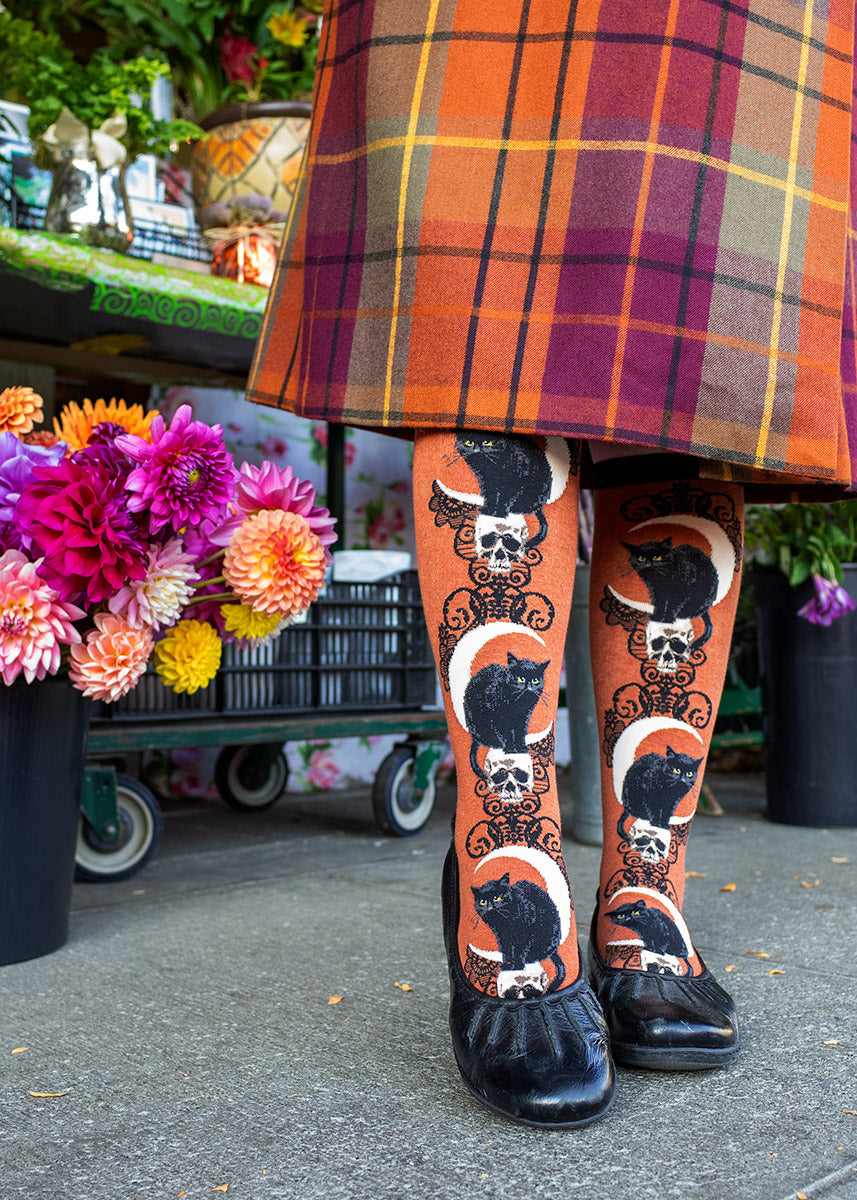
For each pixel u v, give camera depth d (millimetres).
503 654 719
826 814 1917
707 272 714
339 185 776
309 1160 640
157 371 1990
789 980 999
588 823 1779
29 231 1469
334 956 1109
